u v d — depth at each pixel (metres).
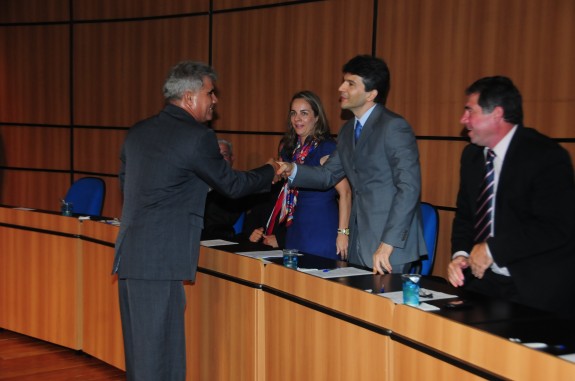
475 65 4.14
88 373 4.19
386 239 2.91
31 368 4.26
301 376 2.86
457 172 4.30
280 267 2.97
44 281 4.63
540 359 1.84
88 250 4.32
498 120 2.52
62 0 6.90
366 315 2.51
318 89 5.07
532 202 2.46
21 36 7.15
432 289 2.60
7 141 7.26
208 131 2.96
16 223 4.77
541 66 3.84
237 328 3.24
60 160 7.00
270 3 5.38
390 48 4.59
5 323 4.91
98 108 6.72
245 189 3.11
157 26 6.27
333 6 4.94
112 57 6.61
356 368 2.56
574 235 2.45
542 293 2.46
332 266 3.01
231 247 3.43
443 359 2.16
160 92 6.30
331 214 3.94
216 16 5.81
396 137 3.04
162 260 2.96
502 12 4.00
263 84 5.47
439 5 4.31
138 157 3.00
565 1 3.73
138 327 3.02
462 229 2.82
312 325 2.79
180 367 3.08
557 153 2.46
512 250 2.42
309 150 3.92
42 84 7.06
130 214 3.02
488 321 2.14
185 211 3.01
